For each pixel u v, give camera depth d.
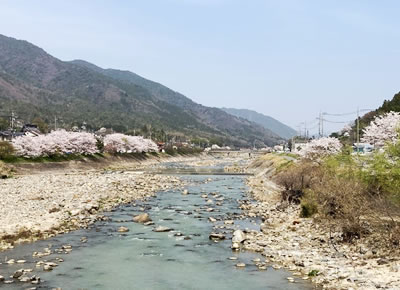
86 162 110.25
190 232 30.45
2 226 28.48
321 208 27.62
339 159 34.28
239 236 27.09
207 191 58.25
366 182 25.44
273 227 31.09
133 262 22.58
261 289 17.98
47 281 19.06
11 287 18.02
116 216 36.91
